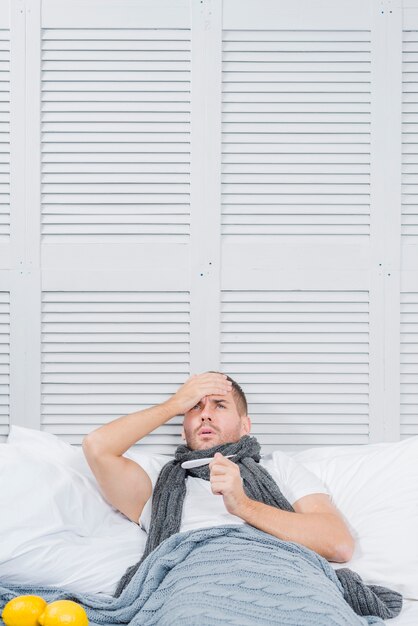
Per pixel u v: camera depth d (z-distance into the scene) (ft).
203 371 6.95
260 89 6.90
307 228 6.94
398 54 6.88
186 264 6.92
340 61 6.91
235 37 6.88
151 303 6.94
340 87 6.91
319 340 6.95
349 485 6.04
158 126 6.91
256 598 4.35
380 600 4.90
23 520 5.16
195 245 6.91
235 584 4.47
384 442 6.92
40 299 6.88
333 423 6.98
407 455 6.02
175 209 6.92
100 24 6.84
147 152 6.91
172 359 6.95
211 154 6.90
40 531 5.17
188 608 4.35
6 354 6.90
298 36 6.89
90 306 6.93
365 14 6.88
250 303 6.95
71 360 6.93
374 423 6.96
